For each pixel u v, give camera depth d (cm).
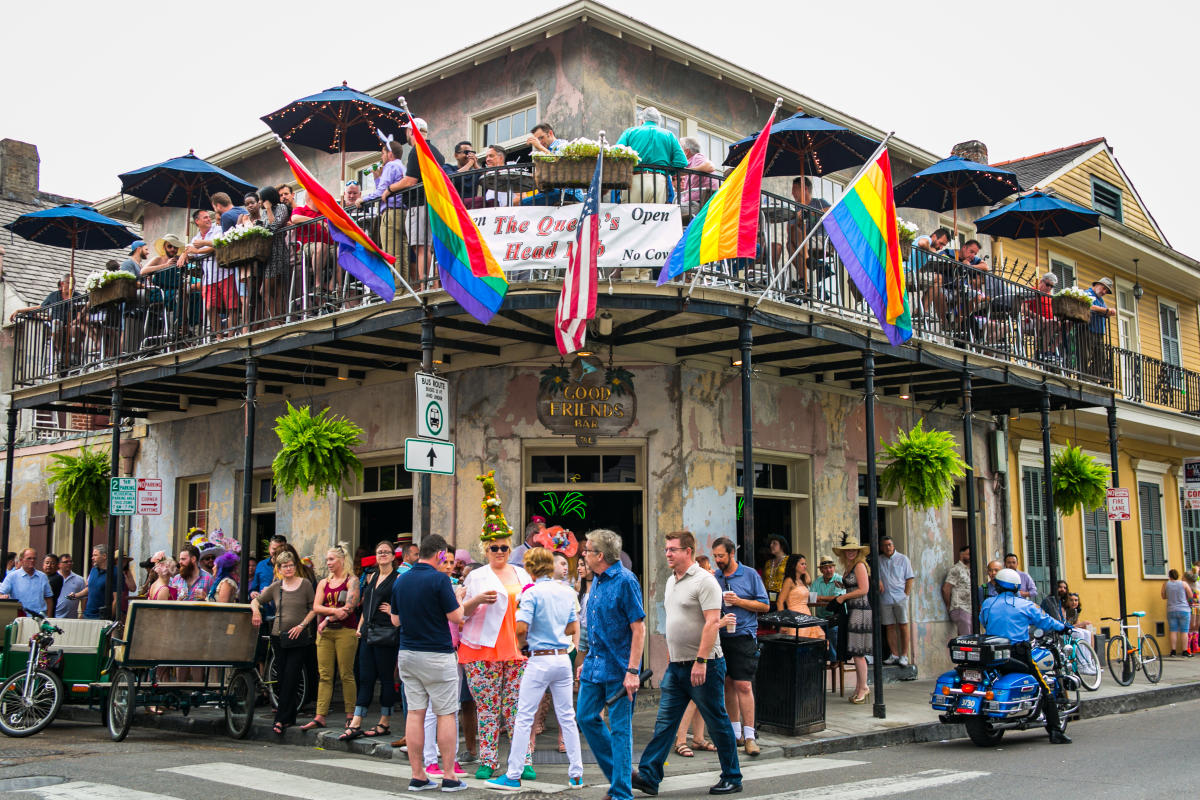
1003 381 1475
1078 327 1647
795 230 1205
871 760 925
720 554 933
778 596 1219
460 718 1024
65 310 1542
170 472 1655
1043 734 1109
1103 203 2331
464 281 1002
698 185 1133
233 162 1827
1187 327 2525
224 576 1317
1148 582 2202
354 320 1138
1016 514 1831
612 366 1256
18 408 1587
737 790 753
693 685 734
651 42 1407
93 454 1602
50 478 1600
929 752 979
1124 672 1482
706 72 1493
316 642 1052
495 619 813
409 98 1560
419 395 973
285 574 1045
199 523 1620
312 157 1725
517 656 816
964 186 1577
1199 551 2403
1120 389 1908
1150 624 2189
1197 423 2173
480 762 808
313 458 1177
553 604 775
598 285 1044
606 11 1350
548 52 1402
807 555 1412
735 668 930
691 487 1266
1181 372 2233
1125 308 2311
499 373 1261
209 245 1356
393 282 1073
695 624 751
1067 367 1593
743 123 1559
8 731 1041
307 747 980
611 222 1045
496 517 834
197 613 1024
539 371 1260
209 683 1106
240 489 1543
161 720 1155
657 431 1262
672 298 1060
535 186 1071
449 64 1475
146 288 1414
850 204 1149
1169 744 1013
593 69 1370
